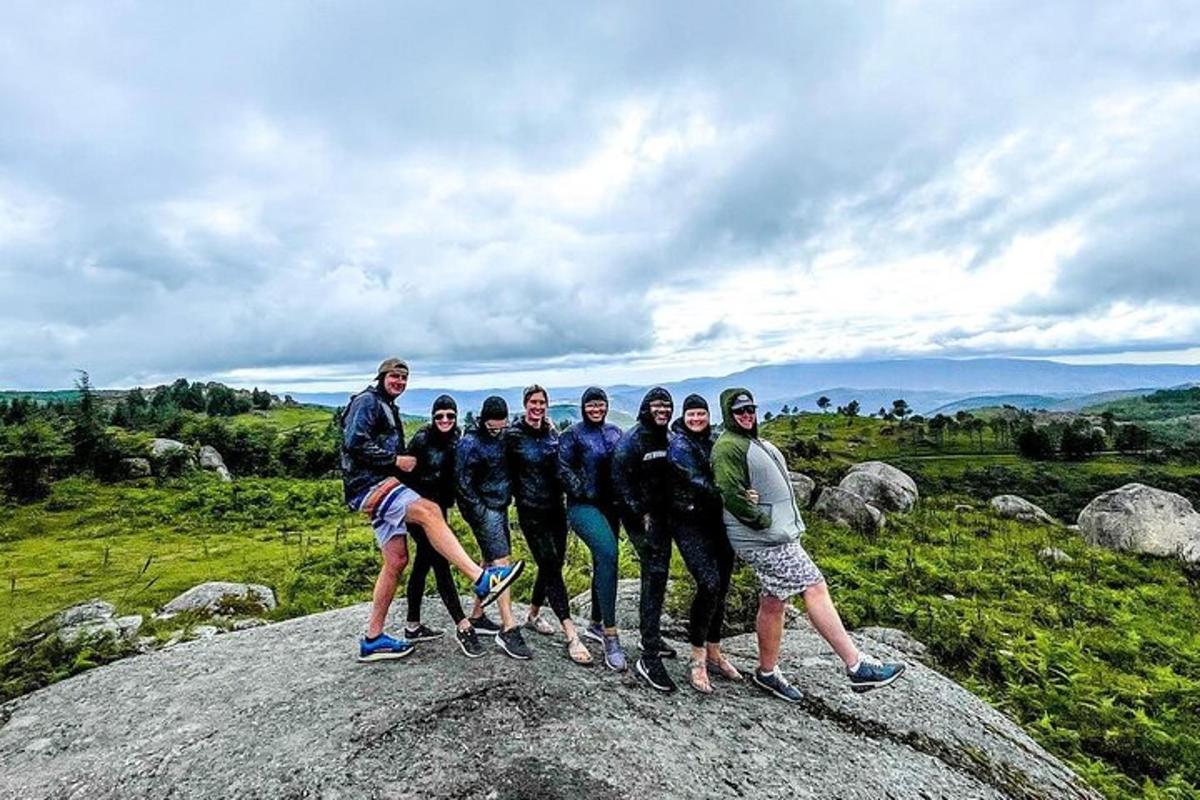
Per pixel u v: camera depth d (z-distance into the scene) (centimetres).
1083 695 854
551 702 496
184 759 452
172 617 1077
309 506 2384
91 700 577
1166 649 1065
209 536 1958
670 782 418
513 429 607
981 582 1340
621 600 847
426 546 610
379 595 568
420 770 414
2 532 1983
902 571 1371
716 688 567
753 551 539
